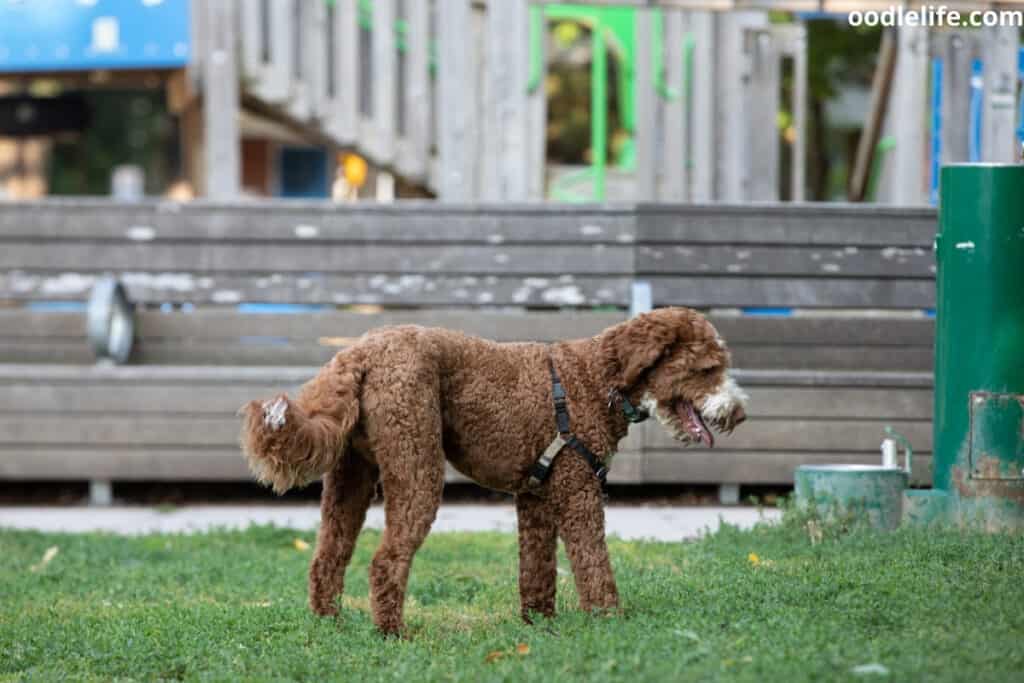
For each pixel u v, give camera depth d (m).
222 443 9.98
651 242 10.61
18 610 6.51
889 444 7.82
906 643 4.79
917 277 10.56
